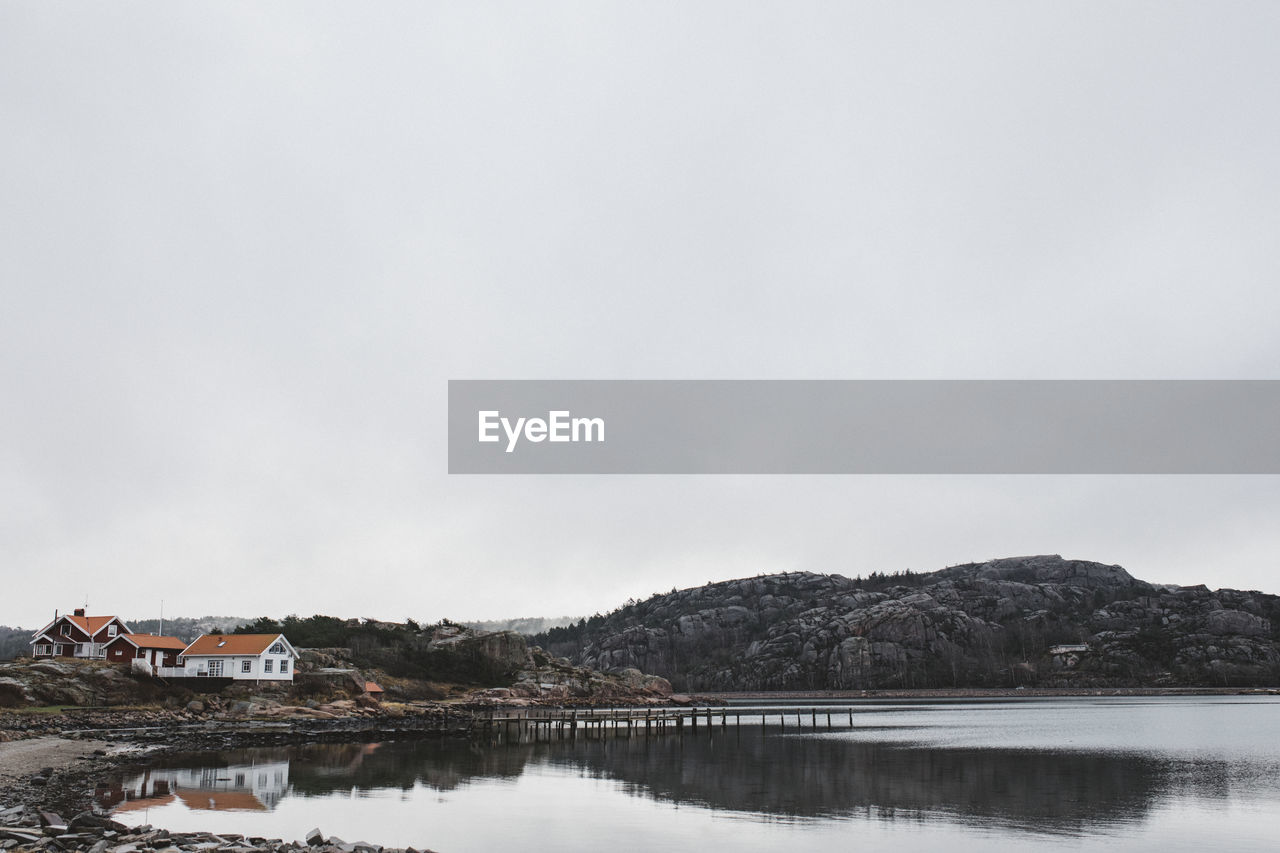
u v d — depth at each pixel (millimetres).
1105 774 52094
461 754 62594
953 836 32312
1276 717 123812
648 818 35500
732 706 180375
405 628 158625
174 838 24875
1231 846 31172
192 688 91062
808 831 33000
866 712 151000
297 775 46531
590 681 159625
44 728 67312
